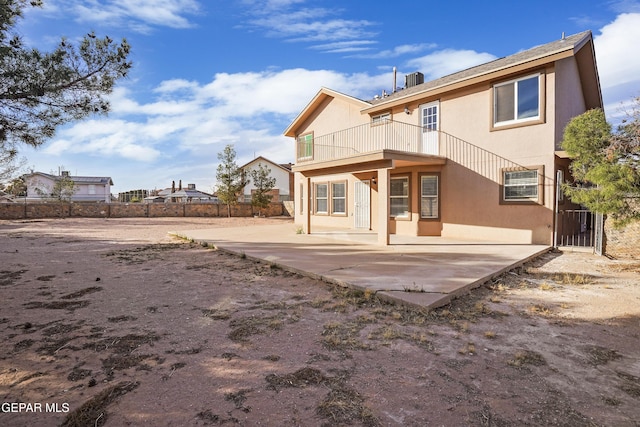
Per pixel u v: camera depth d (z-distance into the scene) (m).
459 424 2.40
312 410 2.56
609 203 6.89
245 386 2.89
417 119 13.38
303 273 6.95
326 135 15.98
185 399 2.69
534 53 10.95
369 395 2.76
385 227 10.46
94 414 2.49
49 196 35.31
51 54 4.89
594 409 2.58
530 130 10.41
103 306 5.04
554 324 4.34
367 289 5.47
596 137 7.38
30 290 5.93
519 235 10.70
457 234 12.19
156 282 6.53
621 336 3.96
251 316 4.62
